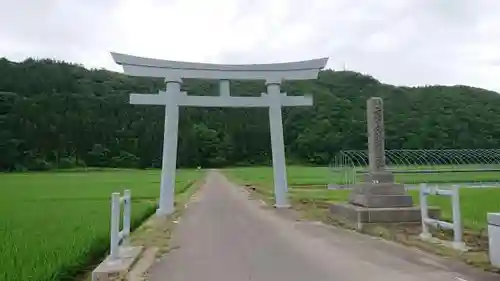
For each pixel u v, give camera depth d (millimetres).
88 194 26219
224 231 12609
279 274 7352
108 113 93812
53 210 17297
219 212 17922
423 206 10641
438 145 62312
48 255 8320
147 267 8078
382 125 13734
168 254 9312
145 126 94000
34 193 27016
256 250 9609
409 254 8891
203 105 19156
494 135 66750
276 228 13109
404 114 76562
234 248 9898
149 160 87438
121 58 17984
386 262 8180
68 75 101438
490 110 78438
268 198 24812
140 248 9805
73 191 28719
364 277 7043
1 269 7238
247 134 97375
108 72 114000
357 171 32344
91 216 15211
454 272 7301
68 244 9547
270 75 20000
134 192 28062
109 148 87062
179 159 89938
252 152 94688
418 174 35562
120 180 43562
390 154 38656
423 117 73812
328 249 9602
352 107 88688
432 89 97000
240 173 63281
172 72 18453
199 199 24750
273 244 10359
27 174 59688
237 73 19516
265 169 78562
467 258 8211
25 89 91188
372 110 13789
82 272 8328
